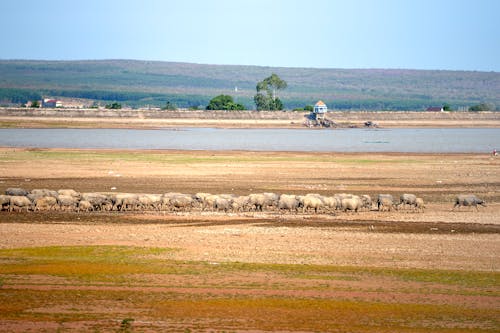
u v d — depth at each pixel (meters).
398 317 108.69
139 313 108.50
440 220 185.50
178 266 134.12
